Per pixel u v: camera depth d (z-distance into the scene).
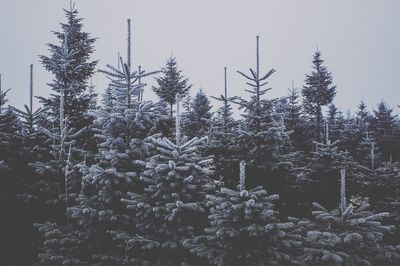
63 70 13.79
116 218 9.44
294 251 9.45
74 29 17.48
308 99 29.47
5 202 11.95
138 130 10.69
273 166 11.66
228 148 13.37
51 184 11.39
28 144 12.32
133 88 10.48
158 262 9.20
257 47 12.17
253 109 12.26
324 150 13.81
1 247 12.07
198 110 26.11
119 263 9.49
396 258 8.67
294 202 13.30
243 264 8.52
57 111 13.87
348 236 7.84
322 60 30.33
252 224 8.07
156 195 9.07
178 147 9.53
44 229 10.22
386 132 27.45
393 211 11.45
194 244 8.86
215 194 10.20
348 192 13.51
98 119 10.40
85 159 11.12
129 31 10.46
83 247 9.99
